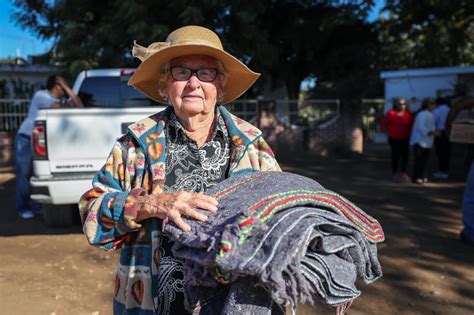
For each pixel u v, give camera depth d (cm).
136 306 170
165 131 186
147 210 158
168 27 1027
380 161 1302
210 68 180
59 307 361
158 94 206
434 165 1213
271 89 1781
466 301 372
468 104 568
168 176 182
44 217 575
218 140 189
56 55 1108
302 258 133
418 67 2555
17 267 443
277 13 1477
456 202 738
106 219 163
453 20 1463
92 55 1040
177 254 148
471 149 599
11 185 927
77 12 1117
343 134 1453
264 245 129
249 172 183
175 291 168
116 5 1005
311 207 146
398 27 1555
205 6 1017
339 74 1758
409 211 675
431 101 1009
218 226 139
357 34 1656
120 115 491
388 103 1900
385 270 435
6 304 363
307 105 1503
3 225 596
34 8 1210
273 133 1451
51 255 479
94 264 456
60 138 482
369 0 1549
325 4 1570
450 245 513
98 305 367
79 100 605
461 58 2412
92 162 490
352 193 816
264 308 141
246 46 1127
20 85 1702
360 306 362
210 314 153
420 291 390
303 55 1650
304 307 357
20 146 618
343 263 144
